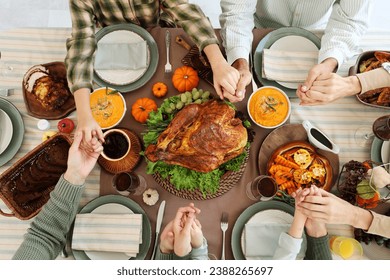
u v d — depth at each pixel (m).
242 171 1.58
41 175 1.56
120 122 1.64
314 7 1.87
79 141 1.51
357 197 1.52
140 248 1.54
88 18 1.69
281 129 1.61
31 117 1.66
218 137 1.46
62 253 1.54
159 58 1.70
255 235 1.53
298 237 1.49
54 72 1.67
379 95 1.61
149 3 1.77
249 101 1.62
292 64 1.67
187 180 1.50
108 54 1.68
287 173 1.55
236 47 1.67
